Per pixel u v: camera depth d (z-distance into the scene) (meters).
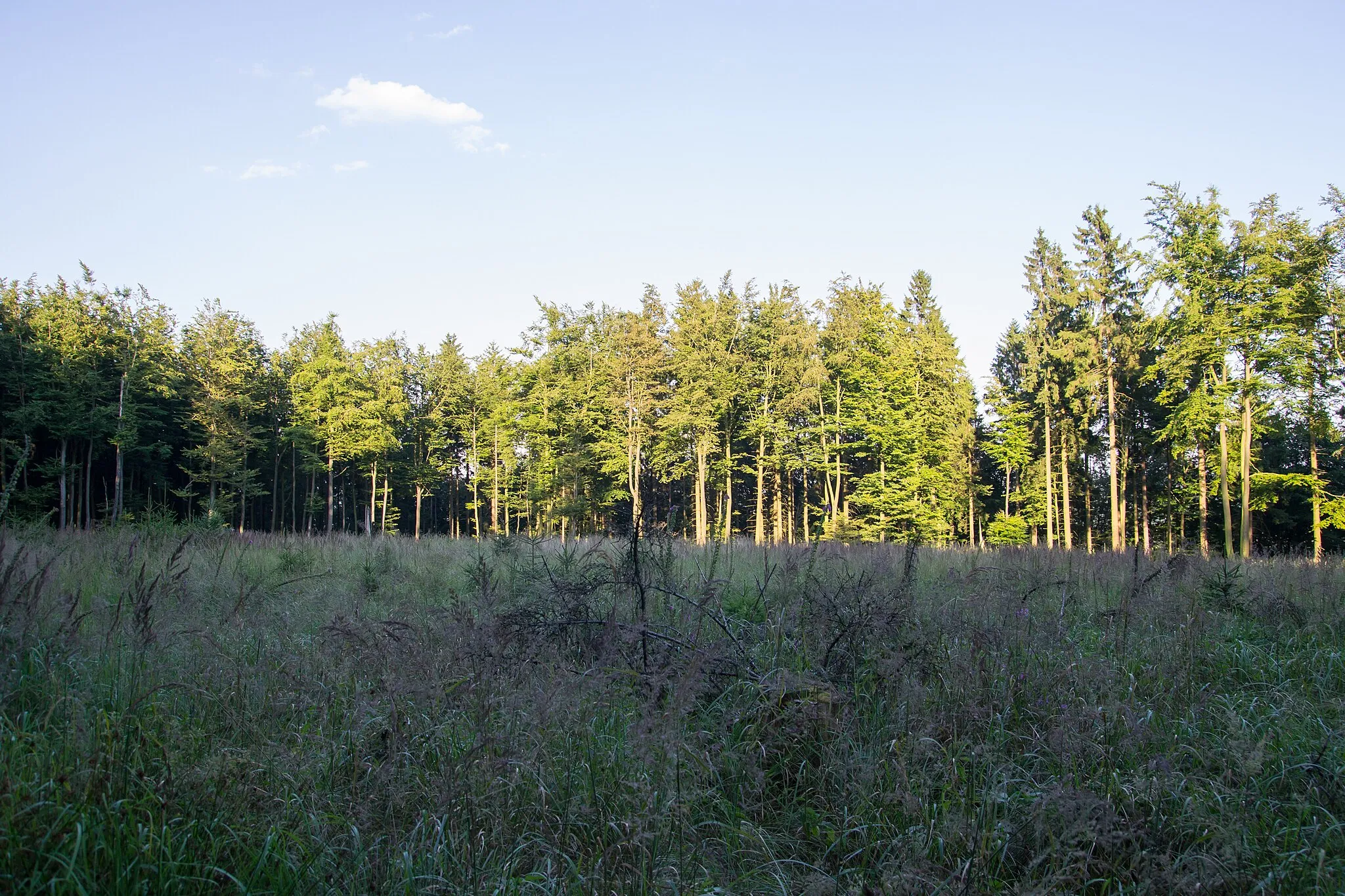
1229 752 4.08
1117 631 6.04
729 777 4.00
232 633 5.72
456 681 4.17
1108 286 37.16
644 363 39.84
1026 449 43.03
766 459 42.03
